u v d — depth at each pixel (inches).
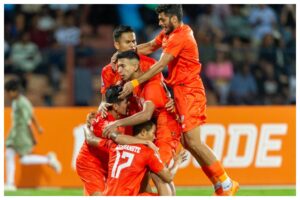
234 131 1569.9
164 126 1040.8
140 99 1025.5
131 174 957.2
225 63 1919.3
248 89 1923.0
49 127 1569.9
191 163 1535.4
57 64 1875.0
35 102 1897.1
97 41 2111.2
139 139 973.2
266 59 1926.7
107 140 1007.0
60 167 1558.8
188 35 1055.6
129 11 2112.5
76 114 1577.3
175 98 1064.8
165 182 971.3
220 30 2105.1
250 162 1566.2
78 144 1567.4
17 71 1940.2
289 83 1921.8
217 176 1074.1
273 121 1578.5
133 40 1062.4
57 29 2116.1
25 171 1551.4
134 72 1008.2
